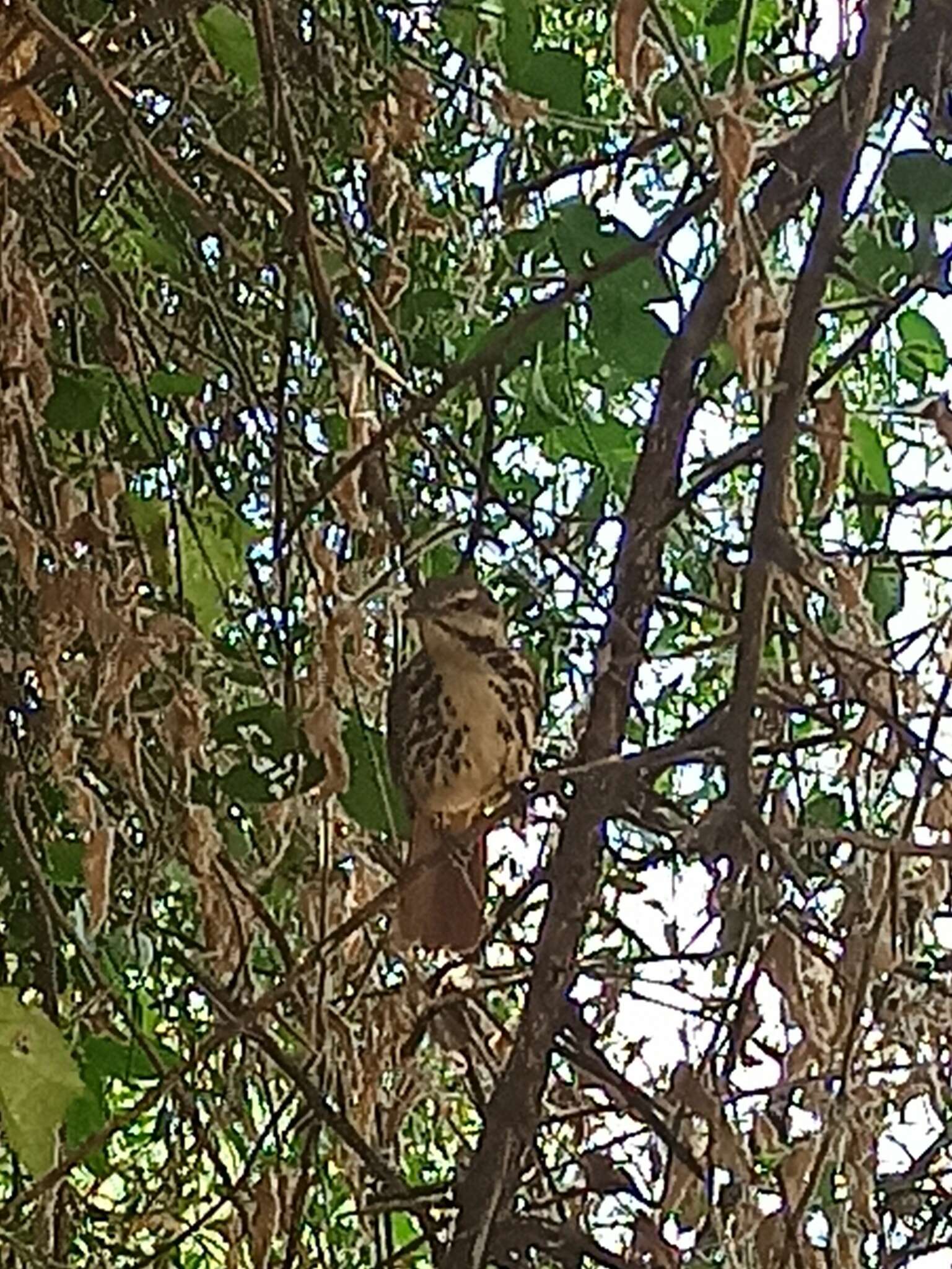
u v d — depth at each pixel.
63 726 2.45
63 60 2.52
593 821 2.32
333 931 2.50
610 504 3.18
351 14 3.10
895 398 2.95
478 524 2.70
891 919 2.27
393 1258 2.51
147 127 3.00
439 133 3.19
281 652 2.74
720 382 2.83
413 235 2.85
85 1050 3.00
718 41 2.91
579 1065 2.37
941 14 2.30
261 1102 3.17
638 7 2.06
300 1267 2.83
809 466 2.80
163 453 2.83
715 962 2.50
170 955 2.72
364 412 2.57
